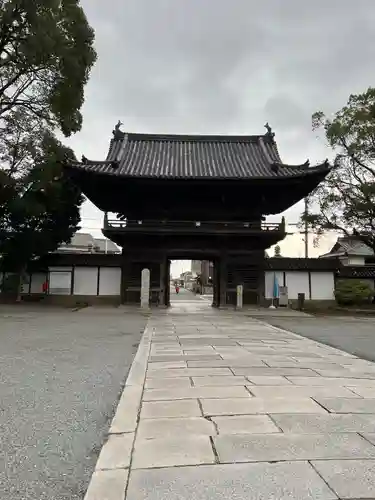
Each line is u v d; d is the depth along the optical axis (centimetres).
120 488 284
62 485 295
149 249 2370
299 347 974
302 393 536
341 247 4472
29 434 395
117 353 861
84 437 389
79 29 2131
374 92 2309
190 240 2384
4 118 2186
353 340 1138
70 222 2638
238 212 2422
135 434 388
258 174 2330
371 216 2455
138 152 2639
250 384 585
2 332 1188
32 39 1834
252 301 2384
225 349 920
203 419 430
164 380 609
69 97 2142
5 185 2288
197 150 2741
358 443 364
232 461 326
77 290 2600
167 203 2398
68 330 1258
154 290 2344
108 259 2633
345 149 2472
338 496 272
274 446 356
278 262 2662
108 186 2281
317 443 363
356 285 2550
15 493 283
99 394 541
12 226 2439
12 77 2139
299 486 286
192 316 1873
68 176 2242
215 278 2584
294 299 2631
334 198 2508
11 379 619
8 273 2628
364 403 490
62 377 636
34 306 2333
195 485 288
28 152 2327
